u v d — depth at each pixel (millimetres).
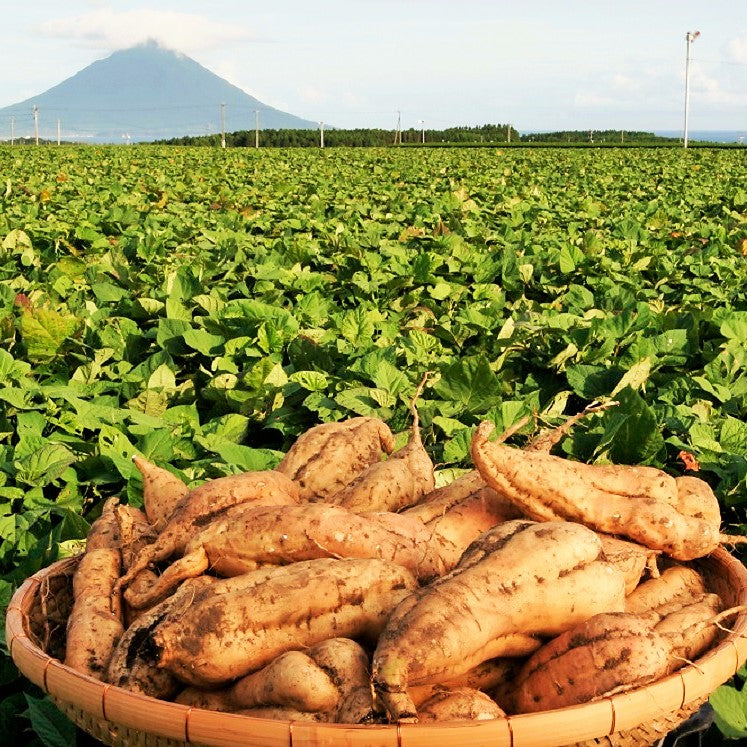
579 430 1502
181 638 790
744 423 1439
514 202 5223
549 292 2709
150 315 2211
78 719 783
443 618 755
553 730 702
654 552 910
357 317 1954
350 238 3381
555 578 792
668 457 1479
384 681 727
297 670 749
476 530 921
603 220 4430
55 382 1769
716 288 2547
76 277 2779
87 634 836
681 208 5219
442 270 2918
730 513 1349
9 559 1175
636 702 729
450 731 688
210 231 3549
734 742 911
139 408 1617
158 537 903
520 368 1888
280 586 804
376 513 892
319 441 1060
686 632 802
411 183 7281
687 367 1884
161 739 730
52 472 1322
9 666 984
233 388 1662
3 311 2023
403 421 1518
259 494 919
